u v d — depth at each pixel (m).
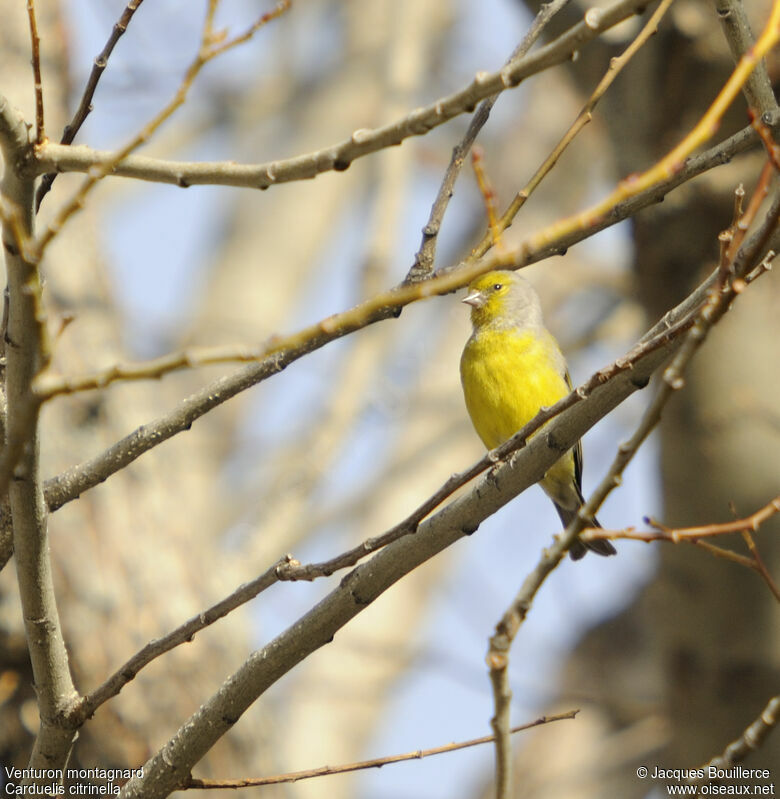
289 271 23.25
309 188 23.86
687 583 12.48
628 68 11.90
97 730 11.73
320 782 18.30
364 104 23.30
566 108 23.55
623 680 19.39
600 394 6.42
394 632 20.14
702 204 11.89
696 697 12.45
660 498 12.84
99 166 4.90
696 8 11.53
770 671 12.20
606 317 22.12
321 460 18.69
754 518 5.73
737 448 12.16
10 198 5.68
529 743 20.19
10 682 11.66
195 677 12.30
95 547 12.36
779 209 5.08
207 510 19.77
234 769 12.29
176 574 12.76
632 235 12.45
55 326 12.48
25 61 12.39
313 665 19.58
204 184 5.62
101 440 12.52
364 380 19.22
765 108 6.79
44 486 7.25
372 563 6.71
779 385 12.19
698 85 11.63
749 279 5.32
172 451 13.98
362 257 18.02
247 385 7.18
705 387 12.27
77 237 13.35
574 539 5.11
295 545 19.77
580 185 23.02
